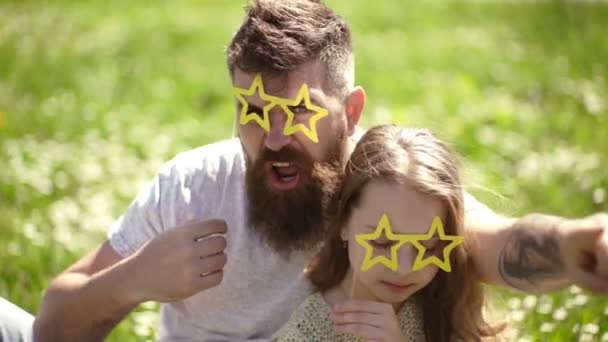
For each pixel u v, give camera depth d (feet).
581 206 20.53
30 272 17.57
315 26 11.84
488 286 12.41
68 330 12.13
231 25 44.88
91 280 11.94
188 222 11.74
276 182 11.77
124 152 25.39
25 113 28.17
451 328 12.00
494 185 20.58
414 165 11.21
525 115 27.94
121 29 42.83
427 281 11.47
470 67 35.14
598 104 28.17
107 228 20.02
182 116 29.48
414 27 43.73
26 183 22.08
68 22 43.04
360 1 51.85
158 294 11.60
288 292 12.39
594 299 15.34
